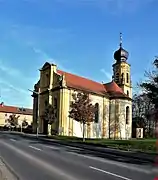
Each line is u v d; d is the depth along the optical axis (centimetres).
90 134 6975
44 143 3619
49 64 7119
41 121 7150
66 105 6575
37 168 1455
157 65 3175
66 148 2981
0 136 4788
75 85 6975
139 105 8712
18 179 1134
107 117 7506
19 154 2130
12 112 12638
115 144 3875
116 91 7875
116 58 8888
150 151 2906
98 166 1623
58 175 1255
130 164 1788
